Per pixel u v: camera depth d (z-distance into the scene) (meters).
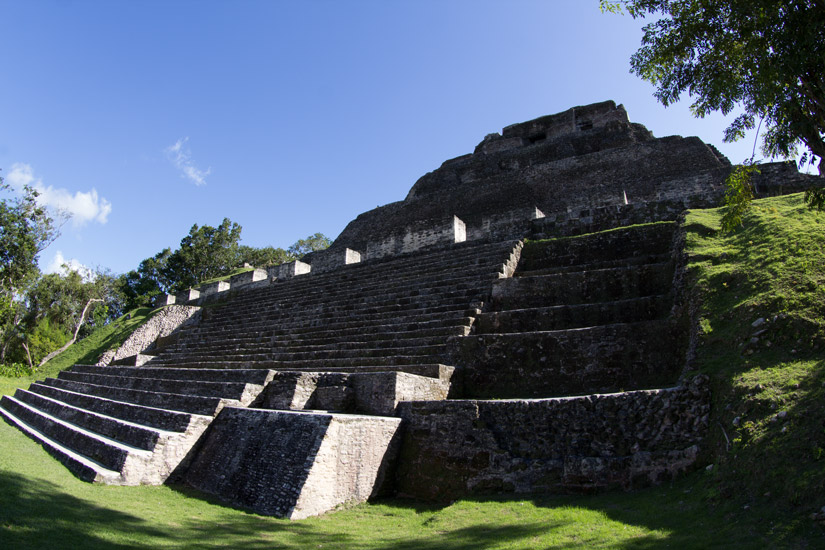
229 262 48.88
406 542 6.36
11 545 5.08
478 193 32.22
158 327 25.41
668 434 7.25
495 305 14.03
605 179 27.59
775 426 6.00
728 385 7.18
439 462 8.75
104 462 9.72
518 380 10.72
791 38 6.02
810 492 4.95
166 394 12.82
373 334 14.13
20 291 31.67
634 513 6.19
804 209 11.37
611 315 11.32
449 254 19.12
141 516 7.26
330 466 8.10
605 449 7.52
